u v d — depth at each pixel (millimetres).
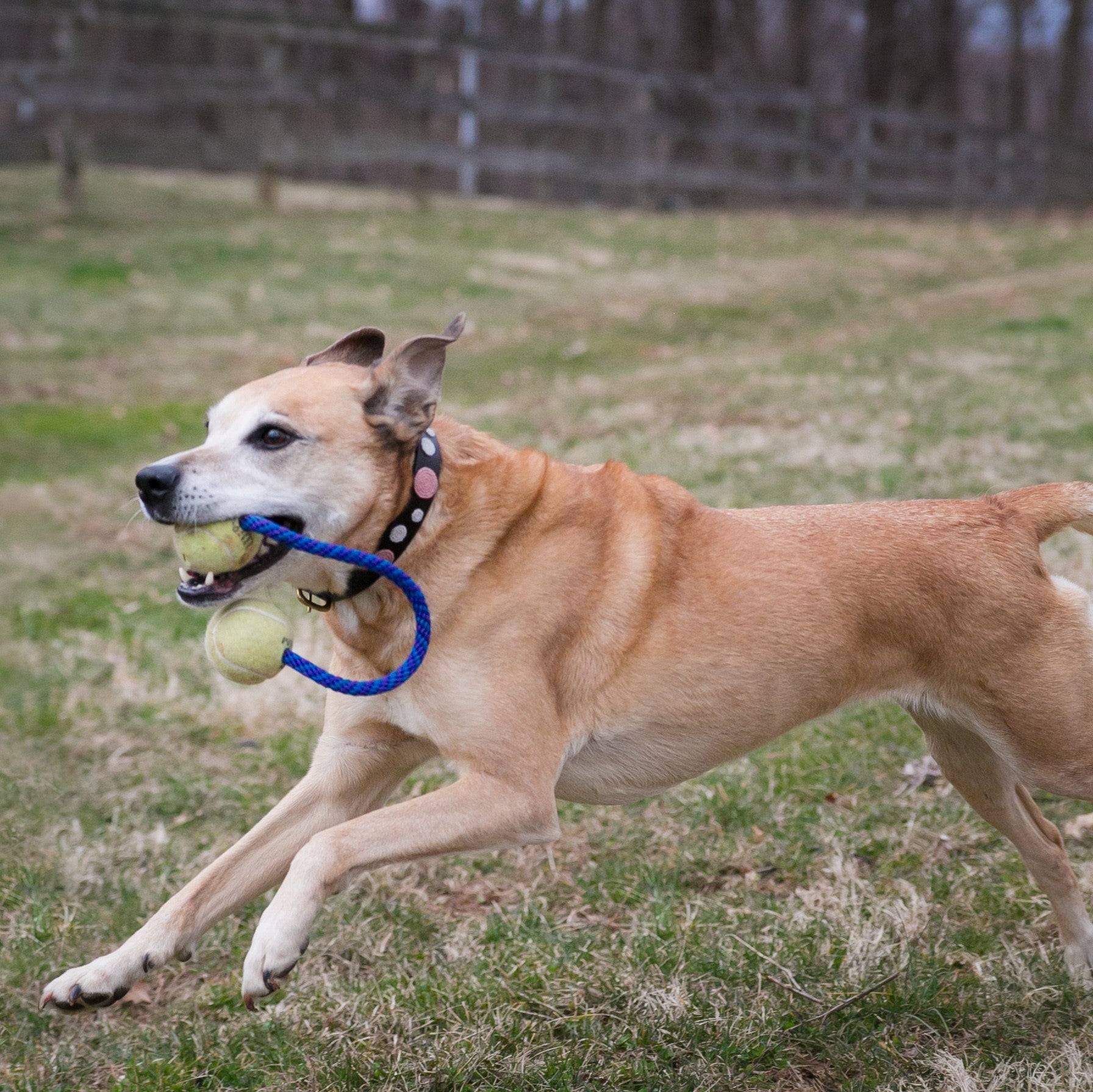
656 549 3328
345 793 3299
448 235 17266
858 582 3361
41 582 6715
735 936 3686
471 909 3988
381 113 27156
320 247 15711
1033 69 45438
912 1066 3168
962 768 3590
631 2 36875
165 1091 3154
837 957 3590
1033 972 3490
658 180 21344
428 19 33875
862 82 36281
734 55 34562
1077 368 9773
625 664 3270
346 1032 3340
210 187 19234
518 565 3201
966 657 3357
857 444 7895
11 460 8719
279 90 17094
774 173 27891
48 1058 3299
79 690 5410
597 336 12945
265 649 3045
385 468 3141
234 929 3873
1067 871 3562
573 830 4391
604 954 3662
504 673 3131
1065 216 26469
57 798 4570
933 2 35969
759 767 4668
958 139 26250
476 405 9906
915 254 18812
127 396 10281
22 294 12828
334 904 3986
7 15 15523
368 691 3006
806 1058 3232
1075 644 3373
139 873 4121
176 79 16484
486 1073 3180
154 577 6750
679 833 4332
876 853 4160
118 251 14688
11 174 18766
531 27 35188
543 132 20375
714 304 14680
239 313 12742
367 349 3668
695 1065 3188
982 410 8531
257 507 3006
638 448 8125
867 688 3432
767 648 3316
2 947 3715
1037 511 3531
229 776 4754
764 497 6898
